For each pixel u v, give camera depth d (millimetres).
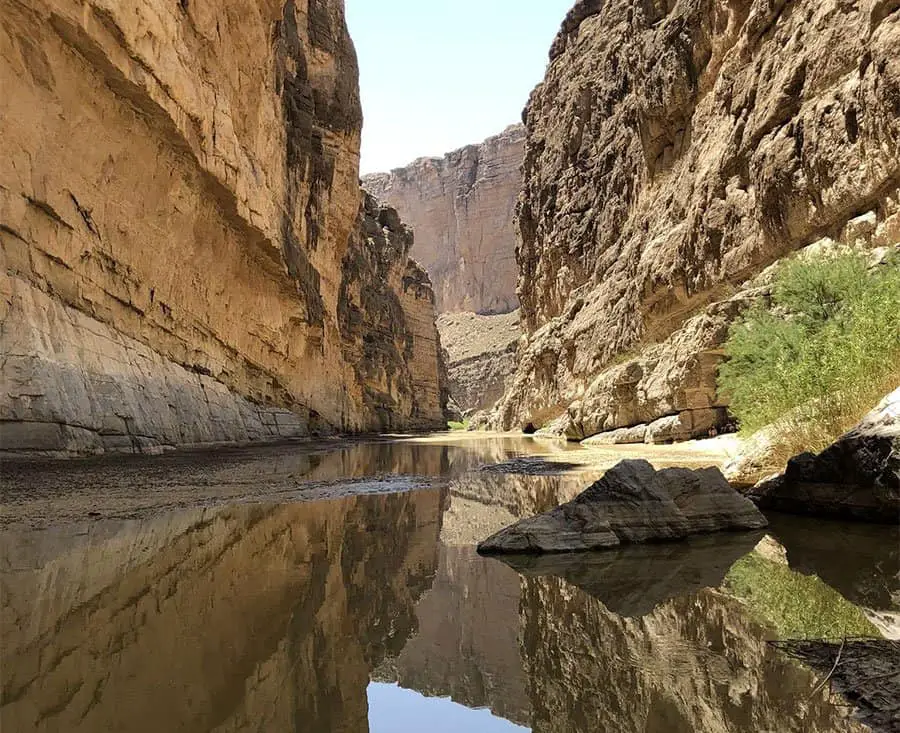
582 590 4449
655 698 2600
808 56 17234
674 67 26578
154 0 14875
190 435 17484
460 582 4734
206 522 7125
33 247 12344
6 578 4461
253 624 3594
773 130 18578
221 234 21938
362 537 6570
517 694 2721
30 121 12180
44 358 11289
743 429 12195
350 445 28234
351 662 3117
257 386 27516
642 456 16953
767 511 7824
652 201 29594
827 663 2900
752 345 11773
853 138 15188
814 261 12008
